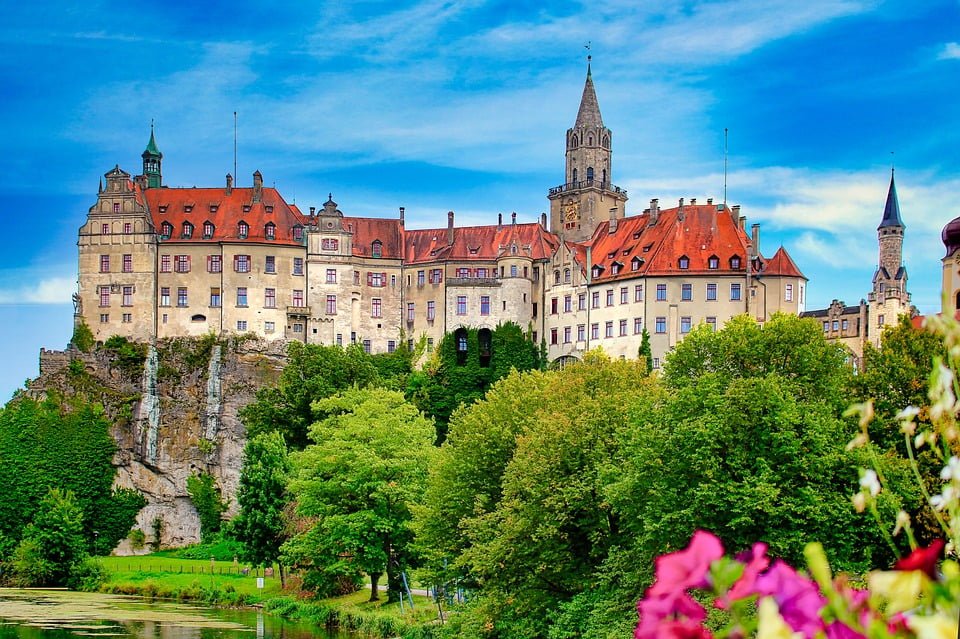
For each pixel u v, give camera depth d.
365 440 103.69
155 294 176.88
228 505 168.75
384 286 183.88
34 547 127.88
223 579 127.69
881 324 177.88
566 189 194.88
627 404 73.25
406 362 176.00
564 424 71.56
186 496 170.25
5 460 163.88
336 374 155.38
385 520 98.12
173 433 171.50
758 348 70.81
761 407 60.06
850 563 55.84
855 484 58.22
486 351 178.38
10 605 109.75
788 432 58.53
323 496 102.12
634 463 63.03
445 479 83.38
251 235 178.25
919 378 68.56
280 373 173.62
